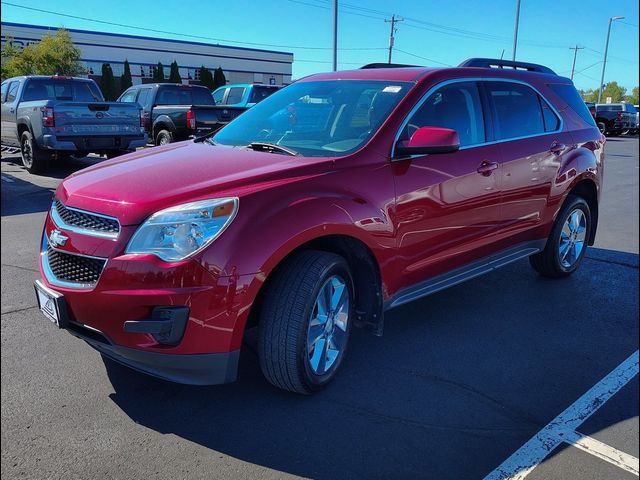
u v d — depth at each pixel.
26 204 8.75
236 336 2.82
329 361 3.32
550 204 4.96
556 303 4.90
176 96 15.05
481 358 3.82
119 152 11.97
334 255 3.17
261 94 15.23
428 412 3.14
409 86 3.90
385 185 3.43
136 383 3.34
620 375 3.62
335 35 22.34
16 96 12.21
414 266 3.73
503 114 4.53
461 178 3.95
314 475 2.59
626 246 7.08
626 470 2.69
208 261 2.71
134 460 2.66
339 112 3.89
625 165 17.77
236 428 2.94
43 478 2.51
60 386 3.28
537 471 2.67
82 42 45.66
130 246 2.75
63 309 2.92
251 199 2.86
